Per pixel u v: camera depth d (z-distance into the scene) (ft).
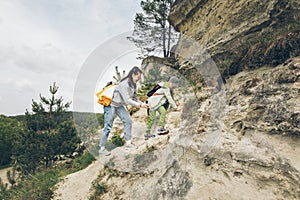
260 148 10.13
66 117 29.09
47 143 25.49
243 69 14.20
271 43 13.16
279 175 8.96
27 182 20.44
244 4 15.46
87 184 15.12
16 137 28.12
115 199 11.98
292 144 9.58
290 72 11.03
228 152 10.69
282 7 13.46
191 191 9.84
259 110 11.25
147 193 10.76
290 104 10.21
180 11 20.12
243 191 9.27
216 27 17.20
